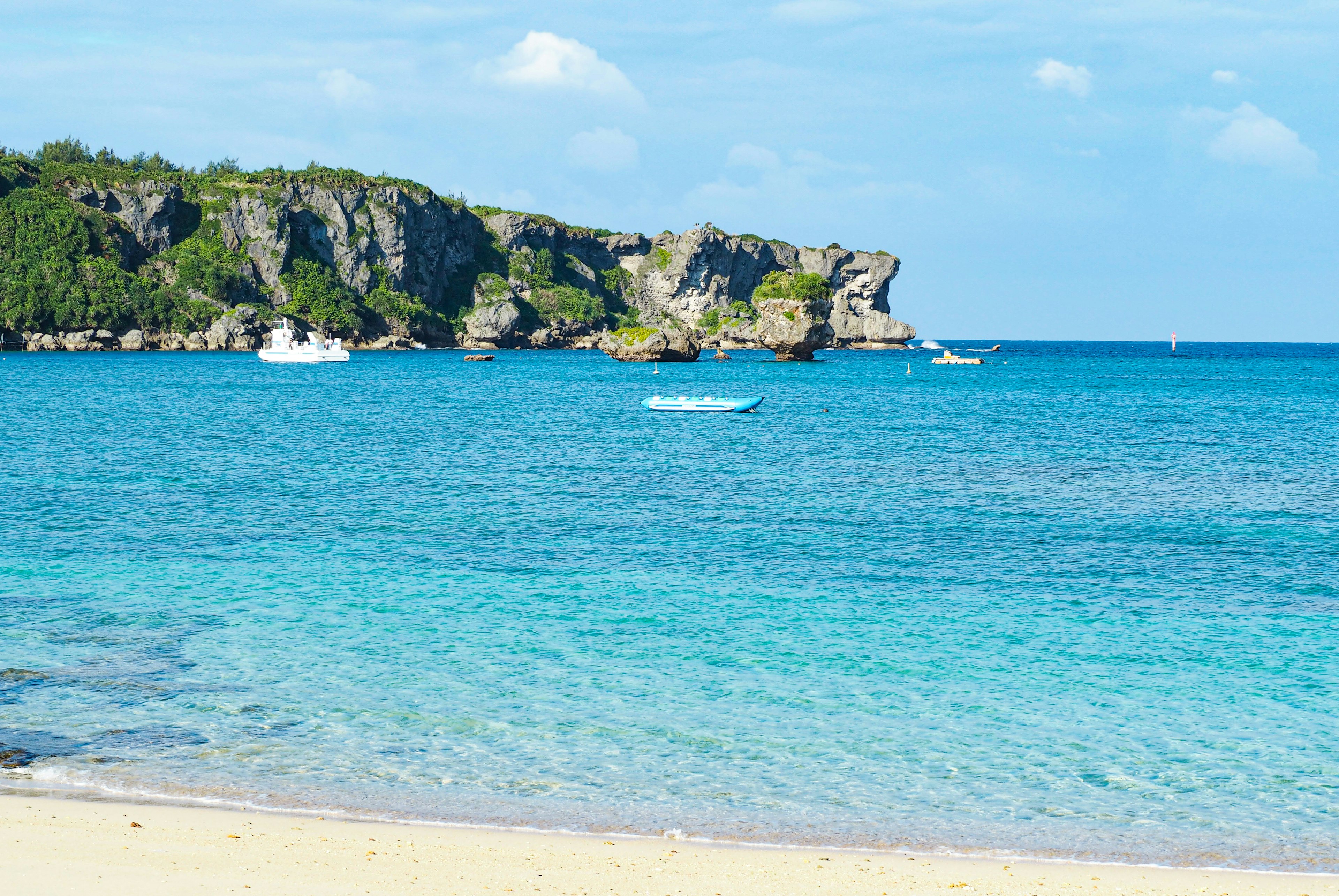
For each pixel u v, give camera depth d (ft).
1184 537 115.96
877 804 48.83
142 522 121.19
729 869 40.73
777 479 163.53
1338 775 52.65
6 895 35.50
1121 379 524.11
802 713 60.95
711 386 451.12
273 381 475.31
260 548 107.55
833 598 88.48
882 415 297.94
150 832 42.55
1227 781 51.88
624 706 61.93
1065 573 98.27
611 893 37.88
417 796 48.67
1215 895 39.50
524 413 302.25
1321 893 39.93
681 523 124.57
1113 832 46.14
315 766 52.11
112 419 265.13
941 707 62.23
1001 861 42.65
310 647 72.74
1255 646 74.64
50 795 47.24
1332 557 104.99
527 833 44.47
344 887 37.50
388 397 373.61
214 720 58.39
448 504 137.59
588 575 96.73
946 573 98.32
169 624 78.38
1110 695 64.44
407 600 86.58
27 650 71.10
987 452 203.00
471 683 65.72
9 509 128.16
